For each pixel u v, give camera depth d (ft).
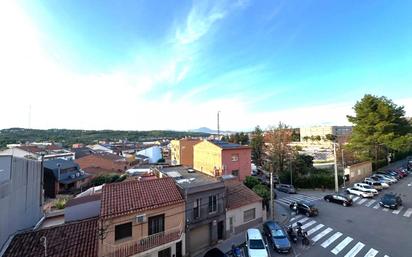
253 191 89.25
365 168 152.76
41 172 75.25
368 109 159.02
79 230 53.31
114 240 49.67
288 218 86.99
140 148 392.06
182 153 190.39
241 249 64.49
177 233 57.31
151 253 54.34
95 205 67.77
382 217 84.43
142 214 53.47
